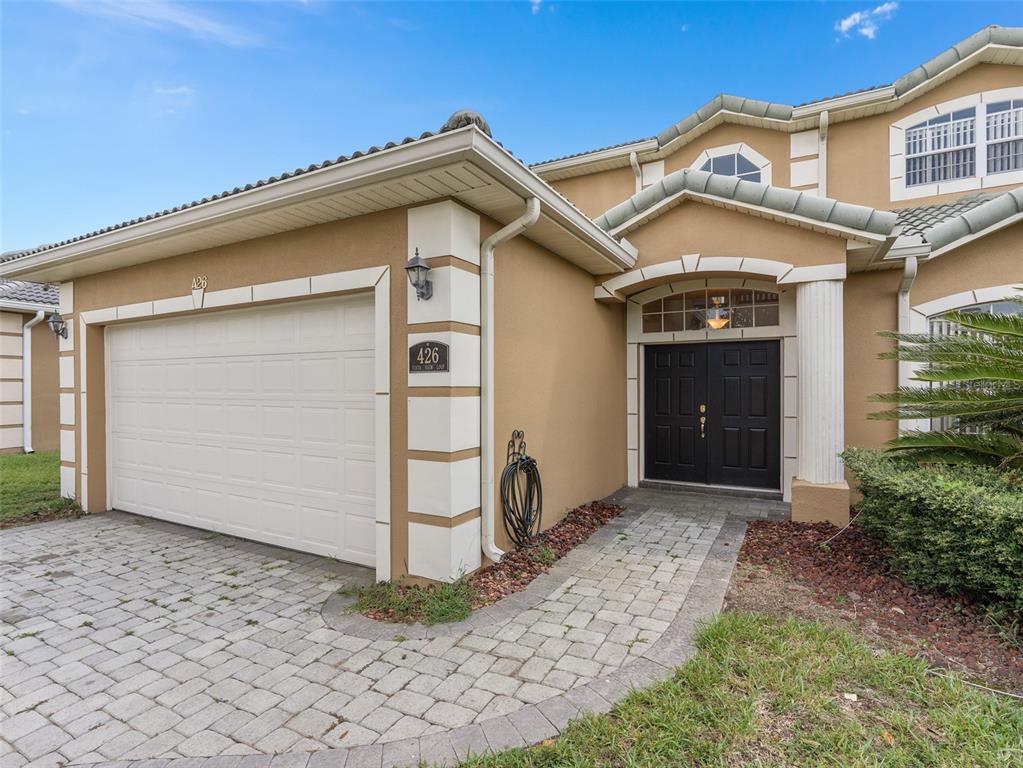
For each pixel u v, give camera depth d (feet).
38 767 7.05
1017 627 9.88
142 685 8.96
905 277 18.53
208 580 13.69
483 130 10.15
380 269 13.01
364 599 12.12
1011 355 12.09
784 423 21.22
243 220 13.78
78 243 17.30
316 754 7.09
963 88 24.16
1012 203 17.65
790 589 12.28
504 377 14.61
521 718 7.70
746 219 18.43
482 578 12.93
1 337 34.40
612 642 9.95
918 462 14.83
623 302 22.66
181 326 18.62
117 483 21.06
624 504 20.86
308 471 15.52
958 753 6.73
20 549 16.31
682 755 6.75
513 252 15.11
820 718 7.41
